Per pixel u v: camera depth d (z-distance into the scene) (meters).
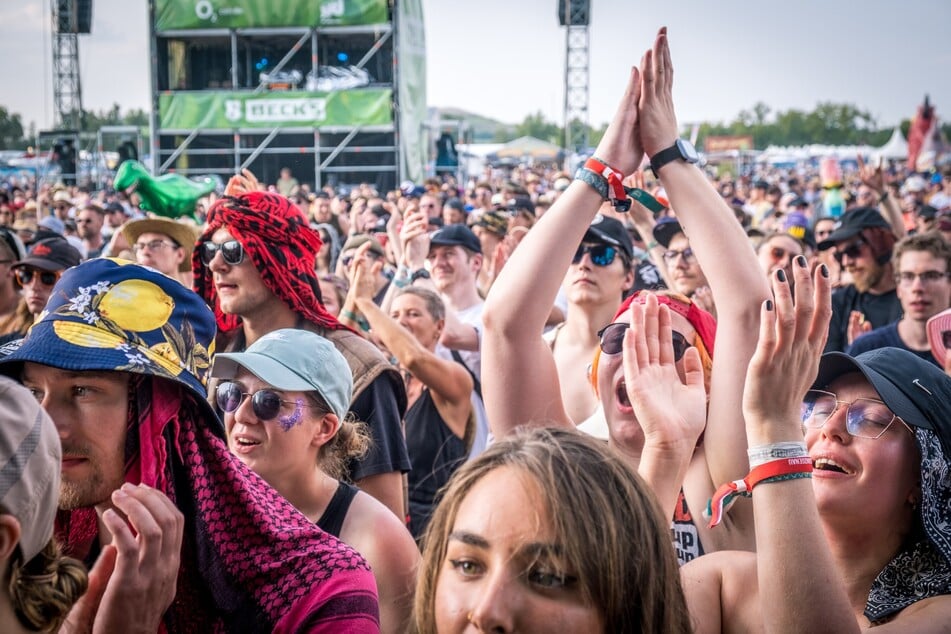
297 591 1.98
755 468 1.94
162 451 1.99
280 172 26.70
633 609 1.56
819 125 141.12
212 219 3.52
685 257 5.71
